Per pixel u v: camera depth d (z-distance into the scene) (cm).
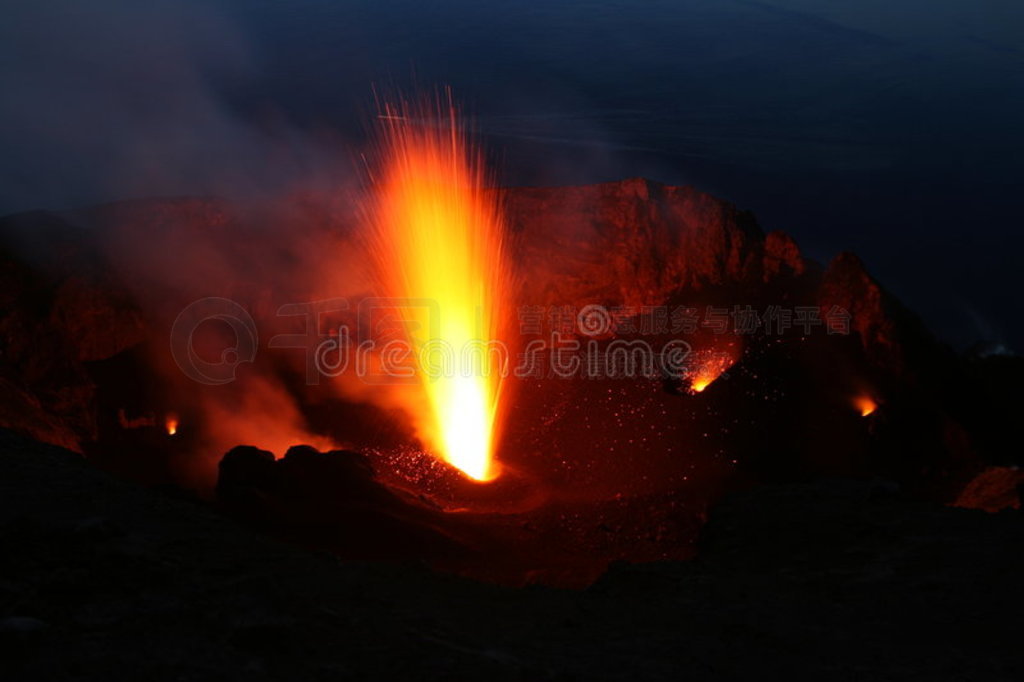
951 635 408
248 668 318
